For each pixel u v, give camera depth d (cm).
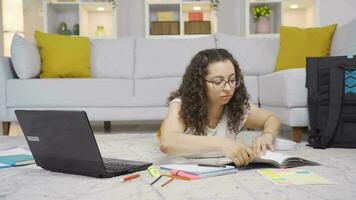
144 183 124
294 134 258
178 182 124
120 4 511
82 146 130
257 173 135
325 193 107
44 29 469
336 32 337
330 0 508
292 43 351
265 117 183
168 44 387
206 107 158
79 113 123
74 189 118
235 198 104
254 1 470
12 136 316
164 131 155
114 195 110
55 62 356
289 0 472
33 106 336
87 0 485
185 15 515
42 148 143
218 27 511
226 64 149
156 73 376
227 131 172
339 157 183
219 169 133
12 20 562
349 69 222
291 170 138
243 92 167
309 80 232
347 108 221
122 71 378
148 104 340
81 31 481
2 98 334
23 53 341
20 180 133
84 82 337
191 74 155
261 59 379
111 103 338
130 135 305
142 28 514
